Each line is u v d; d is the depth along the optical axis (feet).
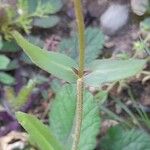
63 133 0.79
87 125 0.77
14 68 0.96
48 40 0.99
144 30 0.96
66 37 1.00
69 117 0.79
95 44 0.92
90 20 1.01
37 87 0.94
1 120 0.91
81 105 0.57
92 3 1.01
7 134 0.90
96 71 0.56
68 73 0.56
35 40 0.97
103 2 1.00
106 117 0.88
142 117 0.87
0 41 0.92
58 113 0.80
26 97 0.90
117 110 0.91
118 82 0.92
